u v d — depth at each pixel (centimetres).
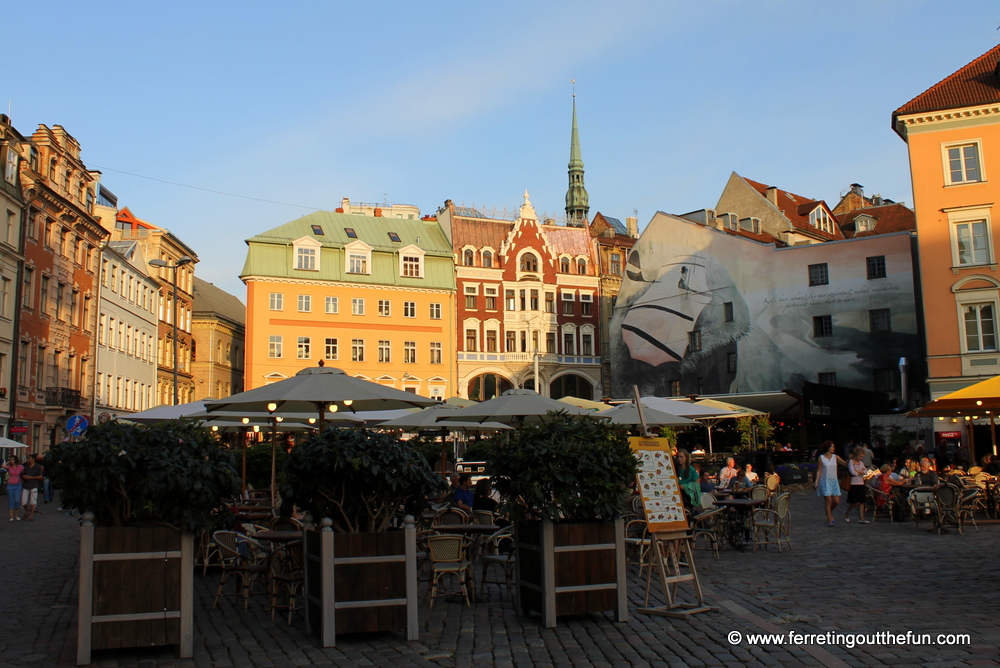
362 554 922
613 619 1013
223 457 909
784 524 1795
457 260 7025
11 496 2544
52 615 1093
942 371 3888
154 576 862
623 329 6662
